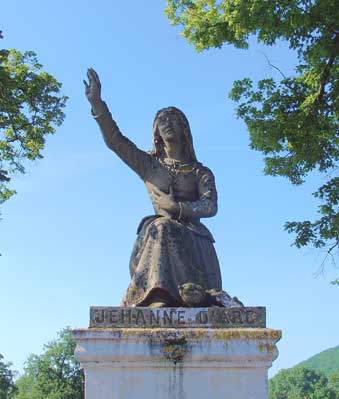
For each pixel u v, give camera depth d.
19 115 19.91
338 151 14.59
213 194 7.94
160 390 6.40
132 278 7.23
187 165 8.16
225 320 6.68
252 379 6.44
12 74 19.83
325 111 14.00
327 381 102.38
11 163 20.86
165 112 8.31
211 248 7.58
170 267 7.16
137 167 8.07
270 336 6.49
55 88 20.11
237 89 14.48
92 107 7.88
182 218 7.66
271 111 14.50
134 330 6.50
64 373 61.50
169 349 6.42
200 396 6.38
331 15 12.70
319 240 14.81
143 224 7.68
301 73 14.61
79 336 6.47
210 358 6.43
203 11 14.91
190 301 6.89
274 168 15.00
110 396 6.38
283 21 12.71
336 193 14.87
